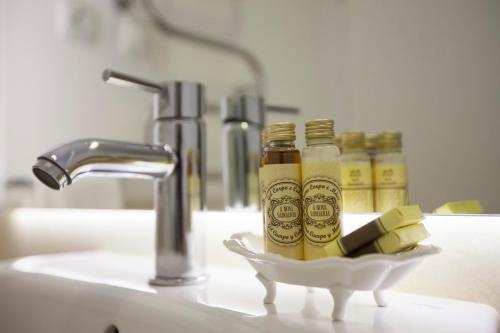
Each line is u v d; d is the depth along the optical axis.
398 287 0.44
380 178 0.47
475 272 0.40
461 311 0.36
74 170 0.36
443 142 0.47
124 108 0.80
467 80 0.46
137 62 0.87
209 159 0.70
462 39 0.47
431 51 0.50
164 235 0.48
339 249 0.32
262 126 0.68
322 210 0.35
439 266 0.42
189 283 0.47
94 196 0.77
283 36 0.69
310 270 0.30
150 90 0.48
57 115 0.87
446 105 0.47
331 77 0.60
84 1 0.89
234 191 0.65
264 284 0.37
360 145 0.46
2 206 0.89
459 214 0.41
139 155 0.43
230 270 0.55
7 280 0.53
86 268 0.57
